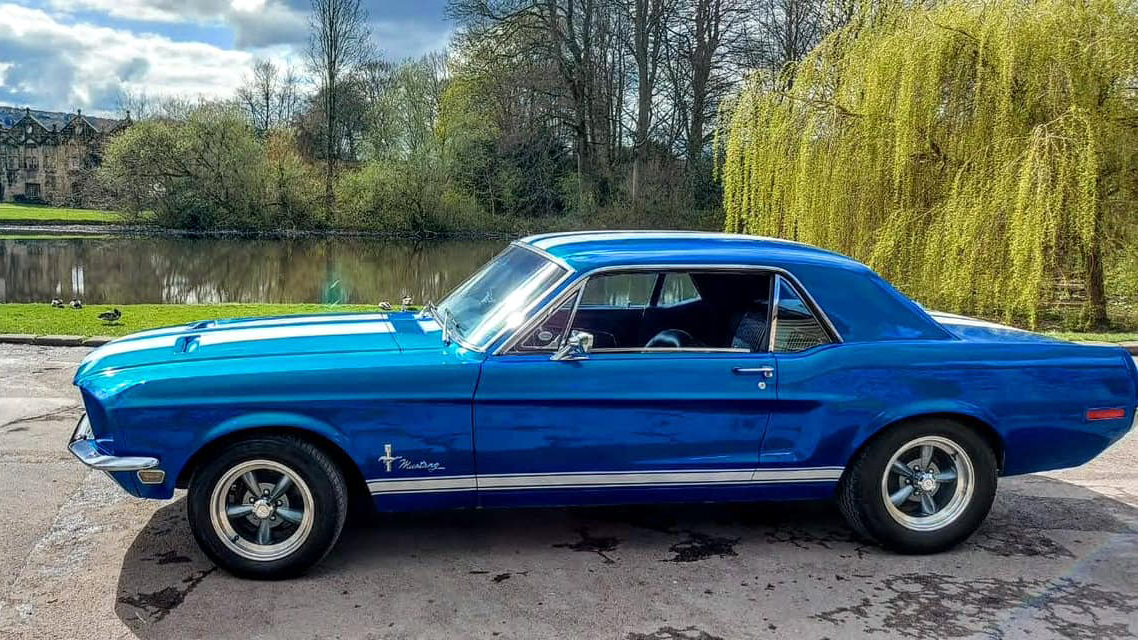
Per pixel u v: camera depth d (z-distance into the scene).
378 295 24.03
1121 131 13.02
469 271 31.89
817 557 4.31
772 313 4.21
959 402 4.25
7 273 27.12
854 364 4.18
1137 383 4.51
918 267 13.92
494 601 3.73
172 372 3.77
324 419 3.79
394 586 3.86
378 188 47.09
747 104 16.69
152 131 47.25
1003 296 12.68
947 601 3.82
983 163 12.75
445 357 3.96
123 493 5.04
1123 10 12.52
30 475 5.35
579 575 4.02
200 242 42.09
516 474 4.00
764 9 38.22
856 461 4.28
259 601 3.68
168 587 3.80
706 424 4.09
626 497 4.17
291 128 63.19
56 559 4.09
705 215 38.78
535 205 46.78
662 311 4.61
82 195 62.69
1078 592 3.94
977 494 4.34
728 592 3.87
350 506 4.92
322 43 54.97
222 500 3.82
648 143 40.84
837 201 14.43
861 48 14.48
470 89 44.44
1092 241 12.80
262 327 4.56
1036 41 12.48
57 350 9.93
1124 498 5.30
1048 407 4.35
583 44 42.09
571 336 4.00
